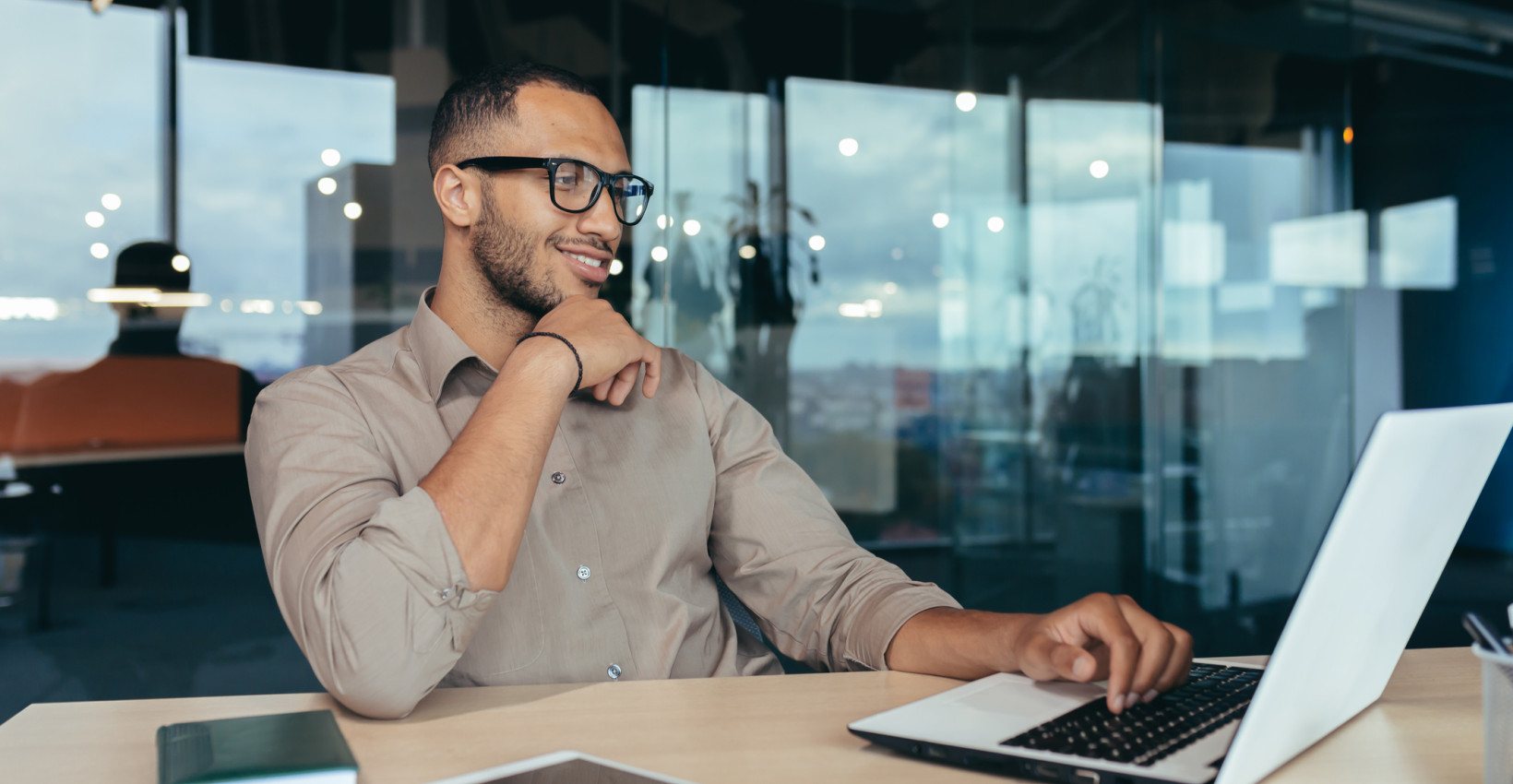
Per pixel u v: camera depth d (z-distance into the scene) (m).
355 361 0.99
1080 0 3.66
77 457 3.23
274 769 0.50
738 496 1.06
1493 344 5.05
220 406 3.35
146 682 2.83
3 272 3.11
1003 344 3.65
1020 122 3.64
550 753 0.58
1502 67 4.99
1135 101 3.68
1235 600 3.77
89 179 3.18
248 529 3.41
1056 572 3.68
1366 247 4.95
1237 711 0.63
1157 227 3.70
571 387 0.82
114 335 3.24
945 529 3.64
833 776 0.55
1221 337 3.74
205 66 3.25
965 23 3.60
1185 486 3.72
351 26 3.37
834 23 3.55
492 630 0.89
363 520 0.77
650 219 3.46
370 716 0.68
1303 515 3.82
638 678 0.94
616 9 3.45
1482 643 0.47
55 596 3.22
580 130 0.98
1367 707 0.69
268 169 3.33
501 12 3.44
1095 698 0.67
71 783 0.54
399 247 3.44
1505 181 5.06
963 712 0.63
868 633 0.89
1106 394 3.71
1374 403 4.96
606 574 0.95
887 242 3.59
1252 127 3.75
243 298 3.33
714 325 3.50
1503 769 0.46
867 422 3.59
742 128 3.51
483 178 0.97
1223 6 3.71
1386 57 4.84
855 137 3.56
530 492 0.75
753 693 0.75
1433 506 0.55
